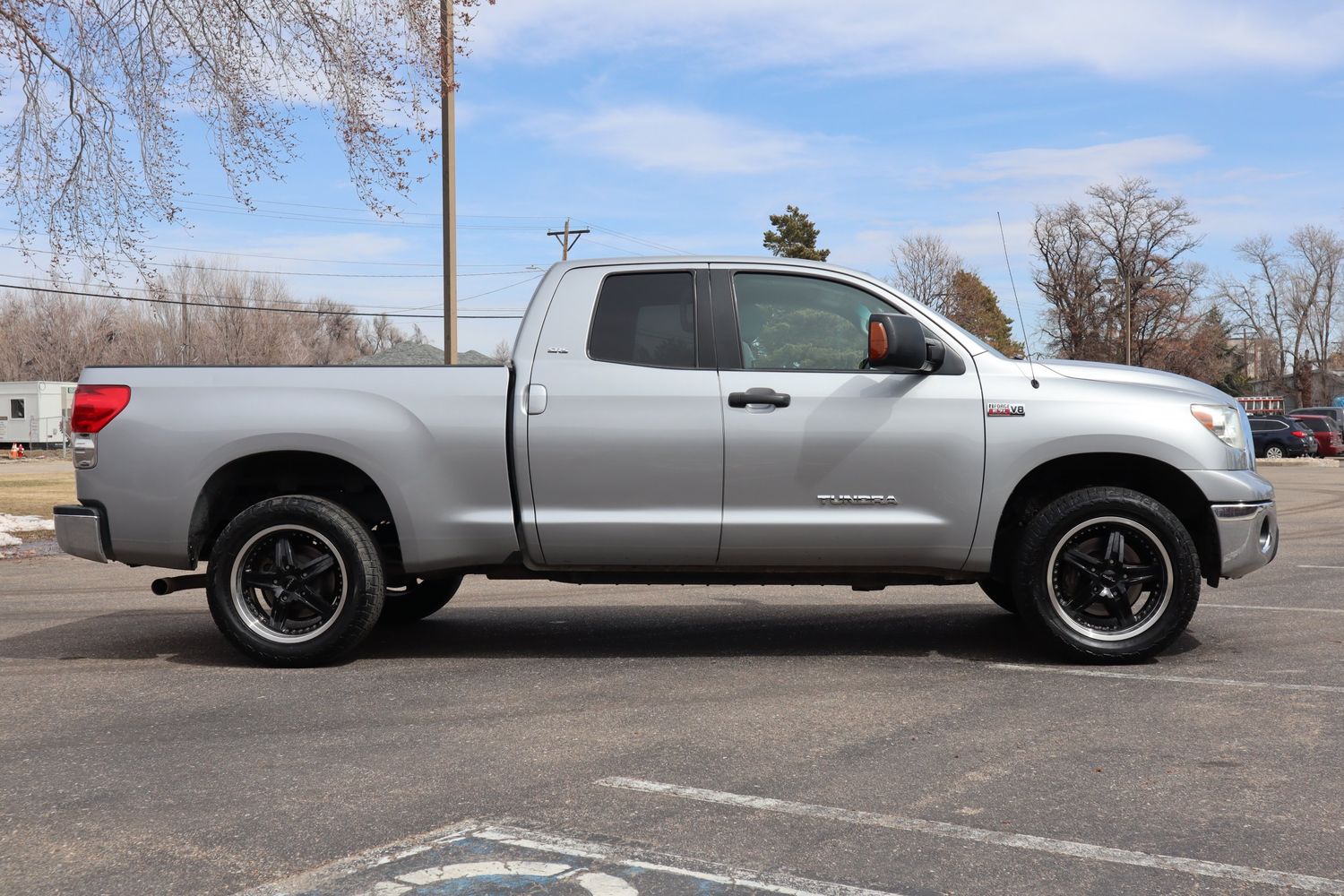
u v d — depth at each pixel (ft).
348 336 311.47
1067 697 17.43
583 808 12.41
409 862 10.89
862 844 11.30
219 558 20.16
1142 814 12.15
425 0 49.39
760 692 17.94
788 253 204.23
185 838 11.59
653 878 10.47
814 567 20.21
